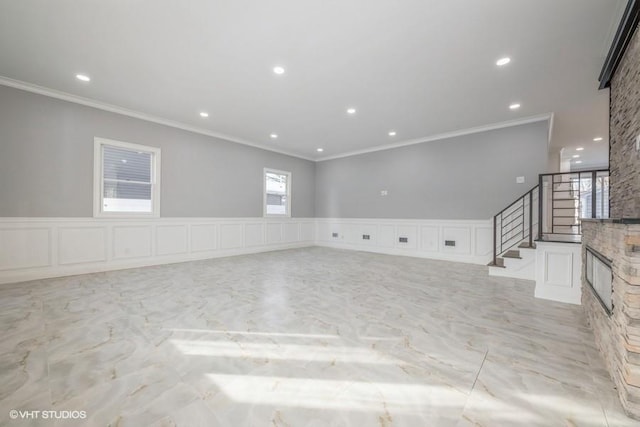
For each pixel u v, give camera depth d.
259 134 6.09
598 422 1.33
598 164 9.15
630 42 2.25
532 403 1.46
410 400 1.47
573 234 4.72
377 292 3.48
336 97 4.12
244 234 6.70
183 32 2.67
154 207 5.16
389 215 6.95
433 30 2.61
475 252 5.60
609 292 1.79
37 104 3.94
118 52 3.01
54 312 2.71
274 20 2.50
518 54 2.98
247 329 2.36
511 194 5.19
